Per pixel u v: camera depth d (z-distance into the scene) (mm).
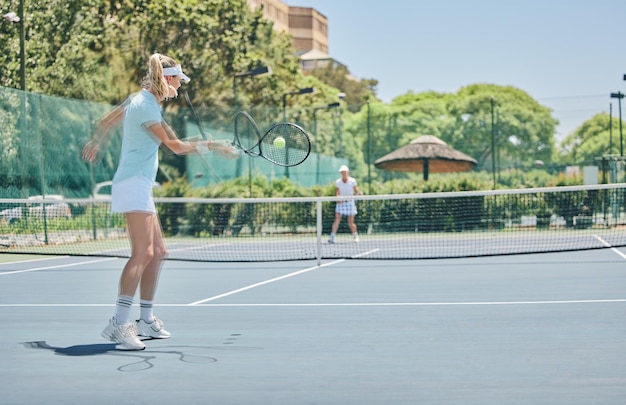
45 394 3771
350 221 16562
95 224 17250
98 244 16469
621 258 11555
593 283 8297
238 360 4512
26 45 23219
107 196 18953
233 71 33094
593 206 19781
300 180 24719
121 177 4988
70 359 4578
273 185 21406
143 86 5133
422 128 27938
